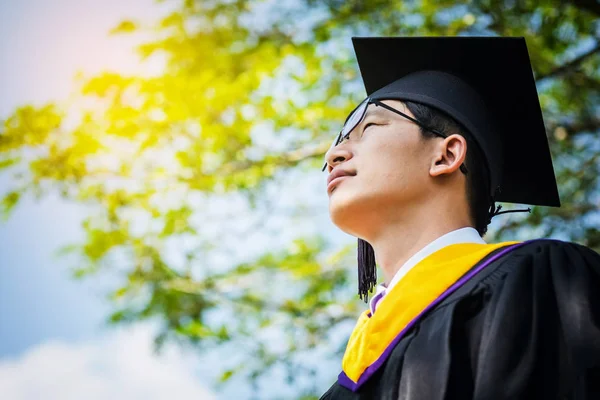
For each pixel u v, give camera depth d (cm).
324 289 692
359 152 254
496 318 207
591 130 642
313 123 693
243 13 699
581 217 623
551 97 666
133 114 693
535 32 631
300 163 698
